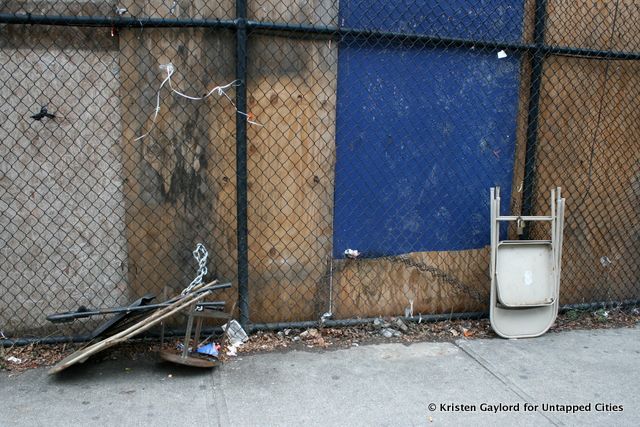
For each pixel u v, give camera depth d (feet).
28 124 11.44
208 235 12.44
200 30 11.78
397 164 13.29
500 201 14.01
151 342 12.28
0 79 11.23
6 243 11.66
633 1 14.28
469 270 14.08
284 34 12.19
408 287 13.78
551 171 14.23
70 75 11.45
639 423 9.78
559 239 13.42
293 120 12.52
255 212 12.62
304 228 12.93
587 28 13.99
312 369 11.46
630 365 12.00
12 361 11.39
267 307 13.00
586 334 13.70
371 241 13.39
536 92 13.61
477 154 13.73
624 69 14.38
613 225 14.94
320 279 13.19
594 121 14.34
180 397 10.25
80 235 11.93
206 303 11.50
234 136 12.23
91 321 12.21
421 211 13.58
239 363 11.65
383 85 12.94
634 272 15.34
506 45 13.29
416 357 12.15
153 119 11.88
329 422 9.55
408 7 12.84
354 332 13.21
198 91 11.96
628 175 14.85
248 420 9.56
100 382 10.73
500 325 13.32
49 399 10.05
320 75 12.51
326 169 12.85
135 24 11.28
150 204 12.10
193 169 12.17
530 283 13.34
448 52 13.20
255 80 12.21
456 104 13.43
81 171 11.76
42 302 11.95
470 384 11.01
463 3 13.14
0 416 9.46
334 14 12.44
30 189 11.62
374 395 10.49
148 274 12.30
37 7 11.19
